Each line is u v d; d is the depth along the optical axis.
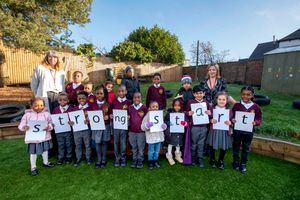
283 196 2.87
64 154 3.91
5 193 2.89
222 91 3.78
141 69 19.84
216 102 3.76
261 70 14.74
